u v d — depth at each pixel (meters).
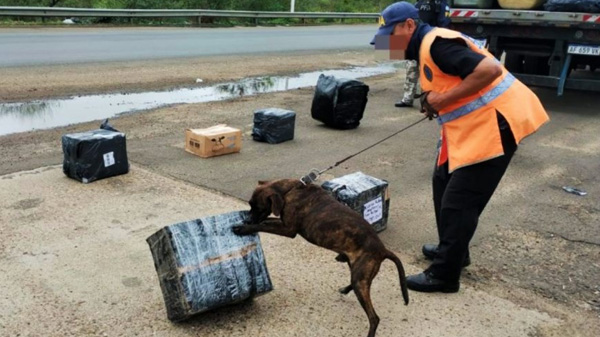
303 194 3.22
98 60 12.67
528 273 4.07
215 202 4.96
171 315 3.16
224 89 10.59
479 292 3.76
